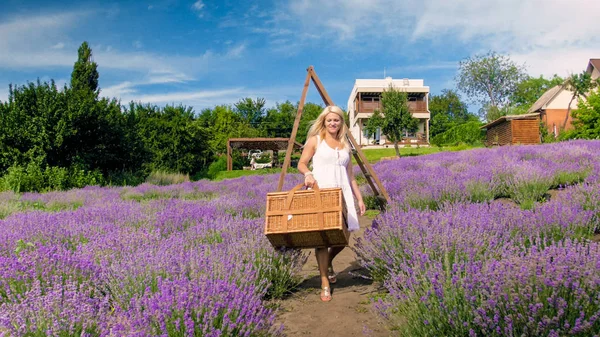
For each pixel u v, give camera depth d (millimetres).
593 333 2369
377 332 3395
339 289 4562
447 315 2781
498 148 16672
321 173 4293
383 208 5719
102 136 24125
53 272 3783
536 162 10477
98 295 3791
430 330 2779
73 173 20984
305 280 5012
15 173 18422
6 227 6098
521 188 8102
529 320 2389
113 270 3752
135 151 26562
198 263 3662
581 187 6602
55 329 2703
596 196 6004
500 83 71250
